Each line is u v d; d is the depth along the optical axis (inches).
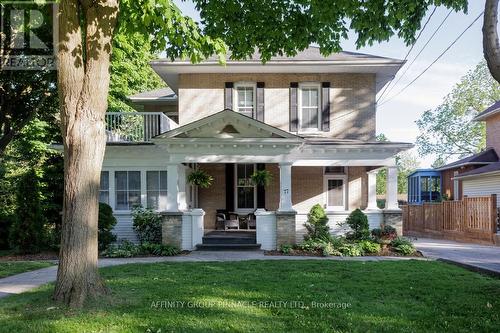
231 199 650.2
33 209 508.4
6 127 588.4
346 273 338.6
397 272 343.9
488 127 962.7
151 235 548.1
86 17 244.4
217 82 653.3
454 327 197.9
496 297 254.5
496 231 589.3
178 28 271.3
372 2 325.1
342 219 564.1
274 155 527.2
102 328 193.2
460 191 1016.9
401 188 2375.7
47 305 228.2
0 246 584.4
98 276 244.4
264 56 393.4
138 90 998.4
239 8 365.7
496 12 253.4
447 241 650.8
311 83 651.5
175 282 298.8
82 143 237.9
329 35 380.2
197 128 517.0
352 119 645.3
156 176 591.2
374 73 647.8
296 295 259.0
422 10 331.0
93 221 241.3
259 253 494.9
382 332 191.9
